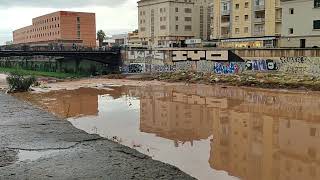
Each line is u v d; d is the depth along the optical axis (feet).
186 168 72.74
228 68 257.34
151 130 109.50
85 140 84.79
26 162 67.72
